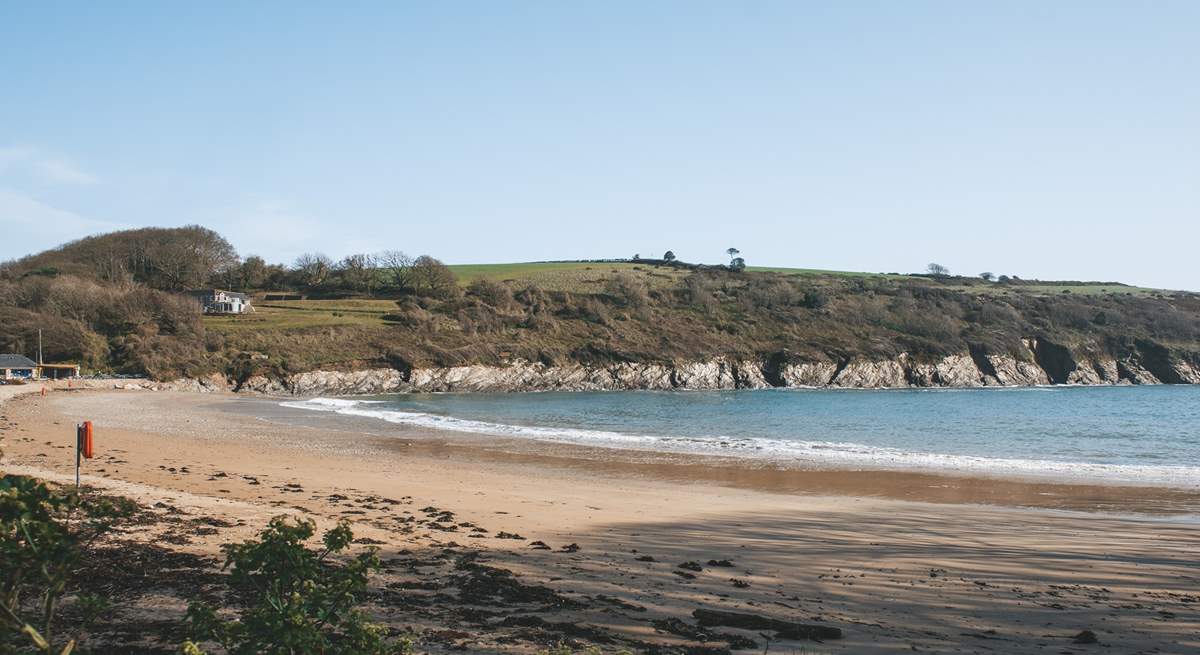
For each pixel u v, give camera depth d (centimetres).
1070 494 2434
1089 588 1306
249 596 959
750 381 10931
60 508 485
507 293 12306
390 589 1062
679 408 6806
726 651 853
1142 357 11744
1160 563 1510
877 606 1134
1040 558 1540
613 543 1553
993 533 1806
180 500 1698
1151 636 1027
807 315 12625
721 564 1380
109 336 9406
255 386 8662
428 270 12775
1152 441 4244
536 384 10131
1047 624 1070
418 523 1662
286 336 9869
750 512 2036
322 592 524
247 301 11575
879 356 11244
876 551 1573
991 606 1162
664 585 1193
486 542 1489
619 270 15588
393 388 9394
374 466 2775
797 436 4362
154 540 1259
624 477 2697
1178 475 2861
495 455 3253
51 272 12069
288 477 2352
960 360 11444
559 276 14725
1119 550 1627
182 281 12900
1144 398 8419
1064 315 12562
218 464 2594
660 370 10681
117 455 2681
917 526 1884
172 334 9462
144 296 10056
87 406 5391
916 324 12194
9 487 461
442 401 7700
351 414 5456
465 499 2064
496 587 1105
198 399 6812
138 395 6956
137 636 782
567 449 3506
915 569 1412
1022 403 7581
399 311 11469
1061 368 11681
